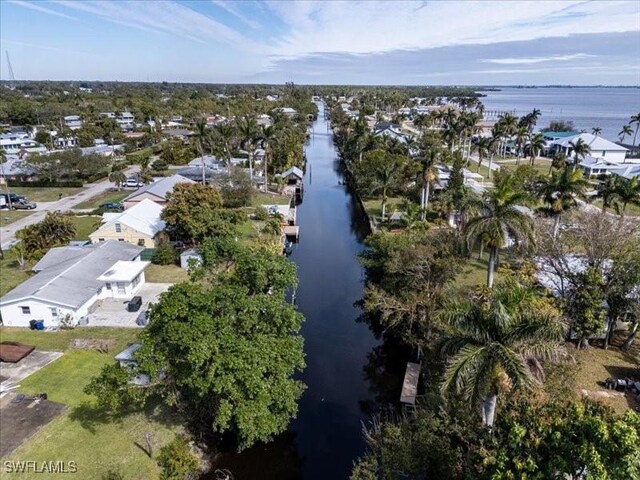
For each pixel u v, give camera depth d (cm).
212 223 4631
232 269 2758
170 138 12050
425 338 2867
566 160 8938
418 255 3103
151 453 2112
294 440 2462
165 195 5956
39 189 7469
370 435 2164
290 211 6538
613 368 2761
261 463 2281
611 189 4772
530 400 1769
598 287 2831
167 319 1952
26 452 2081
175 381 2145
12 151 9762
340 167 10594
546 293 2950
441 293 2870
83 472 1998
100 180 8194
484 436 1570
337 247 5538
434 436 1734
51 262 3984
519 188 5300
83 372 2688
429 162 5941
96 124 13588
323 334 3550
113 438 2202
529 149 8931
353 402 2783
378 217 6138
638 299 2802
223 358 1953
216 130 9875
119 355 2628
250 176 7262
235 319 2136
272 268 2416
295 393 2252
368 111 17412
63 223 4625
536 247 3256
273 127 7656
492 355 1739
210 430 2367
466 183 6731
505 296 2045
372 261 3738
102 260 3953
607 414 1447
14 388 2520
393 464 1764
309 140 14850
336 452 2391
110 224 4706
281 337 2291
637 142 15038
